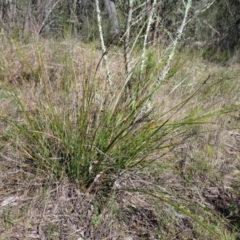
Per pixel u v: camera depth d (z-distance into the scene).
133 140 1.87
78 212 1.80
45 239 1.64
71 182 1.90
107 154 1.82
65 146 1.90
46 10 4.59
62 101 2.01
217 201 2.03
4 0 4.52
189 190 2.08
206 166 2.29
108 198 1.85
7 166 1.99
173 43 2.18
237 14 6.16
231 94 3.50
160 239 1.73
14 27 4.15
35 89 2.45
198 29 4.92
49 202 1.82
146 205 1.89
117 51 2.80
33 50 3.22
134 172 1.95
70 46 2.80
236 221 1.88
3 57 3.00
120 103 1.93
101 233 1.71
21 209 1.77
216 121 2.77
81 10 2.97
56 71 2.80
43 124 1.99
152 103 2.25
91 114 1.90
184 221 1.84
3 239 1.61
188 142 2.41
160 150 2.23
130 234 1.73
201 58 4.42
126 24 2.20
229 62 4.81
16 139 2.08
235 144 2.69
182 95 2.82
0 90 2.66
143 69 2.17
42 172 1.92
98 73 2.11
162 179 2.10
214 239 1.75
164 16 2.55
